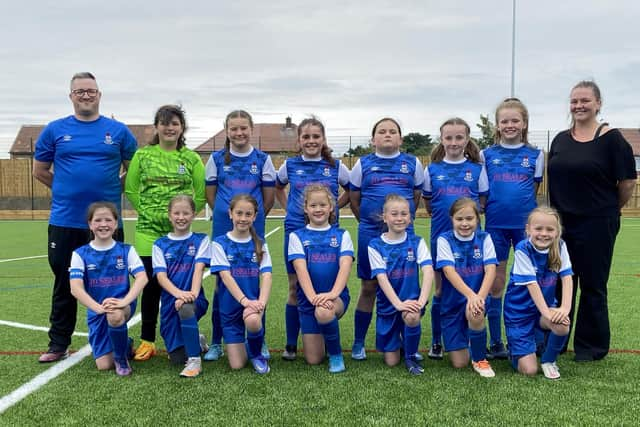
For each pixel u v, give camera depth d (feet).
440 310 14.06
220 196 15.17
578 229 13.83
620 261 32.55
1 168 82.33
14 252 39.01
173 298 13.42
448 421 9.80
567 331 12.10
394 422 9.76
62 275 13.94
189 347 12.69
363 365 13.46
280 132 153.38
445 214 14.82
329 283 13.65
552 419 9.87
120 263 13.39
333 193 15.25
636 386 11.65
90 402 10.82
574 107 13.93
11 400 10.93
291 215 15.08
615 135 13.51
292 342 14.28
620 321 17.53
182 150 14.88
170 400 10.91
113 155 14.51
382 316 13.46
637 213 80.28
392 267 13.35
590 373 12.57
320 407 10.51
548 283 13.04
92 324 13.10
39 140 14.42
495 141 15.88
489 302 14.43
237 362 13.12
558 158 14.20
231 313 13.29
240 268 13.51
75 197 14.03
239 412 10.27
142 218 14.44
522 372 12.66
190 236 13.93
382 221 14.70
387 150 14.92
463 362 13.16
